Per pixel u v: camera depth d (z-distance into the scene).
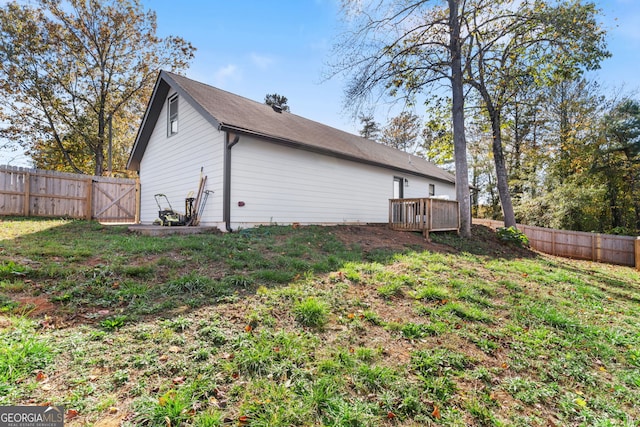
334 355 2.58
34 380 1.96
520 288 5.14
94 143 16.78
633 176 15.96
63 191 10.09
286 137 8.41
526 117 18.59
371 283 4.40
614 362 3.12
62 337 2.44
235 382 2.15
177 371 2.19
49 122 16.14
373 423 1.93
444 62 10.45
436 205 9.34
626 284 6.84
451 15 9.87
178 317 2.88
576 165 17.02
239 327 2.81
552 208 17.00
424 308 3.77
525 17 9.55
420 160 18.95
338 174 10.75
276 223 8.67
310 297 3.57
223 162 7.65
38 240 5.30
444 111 12.42
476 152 21.84
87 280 3.51
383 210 12.84
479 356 2.93
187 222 8.10
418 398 2.22
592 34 9.16
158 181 10.73
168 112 10.16
